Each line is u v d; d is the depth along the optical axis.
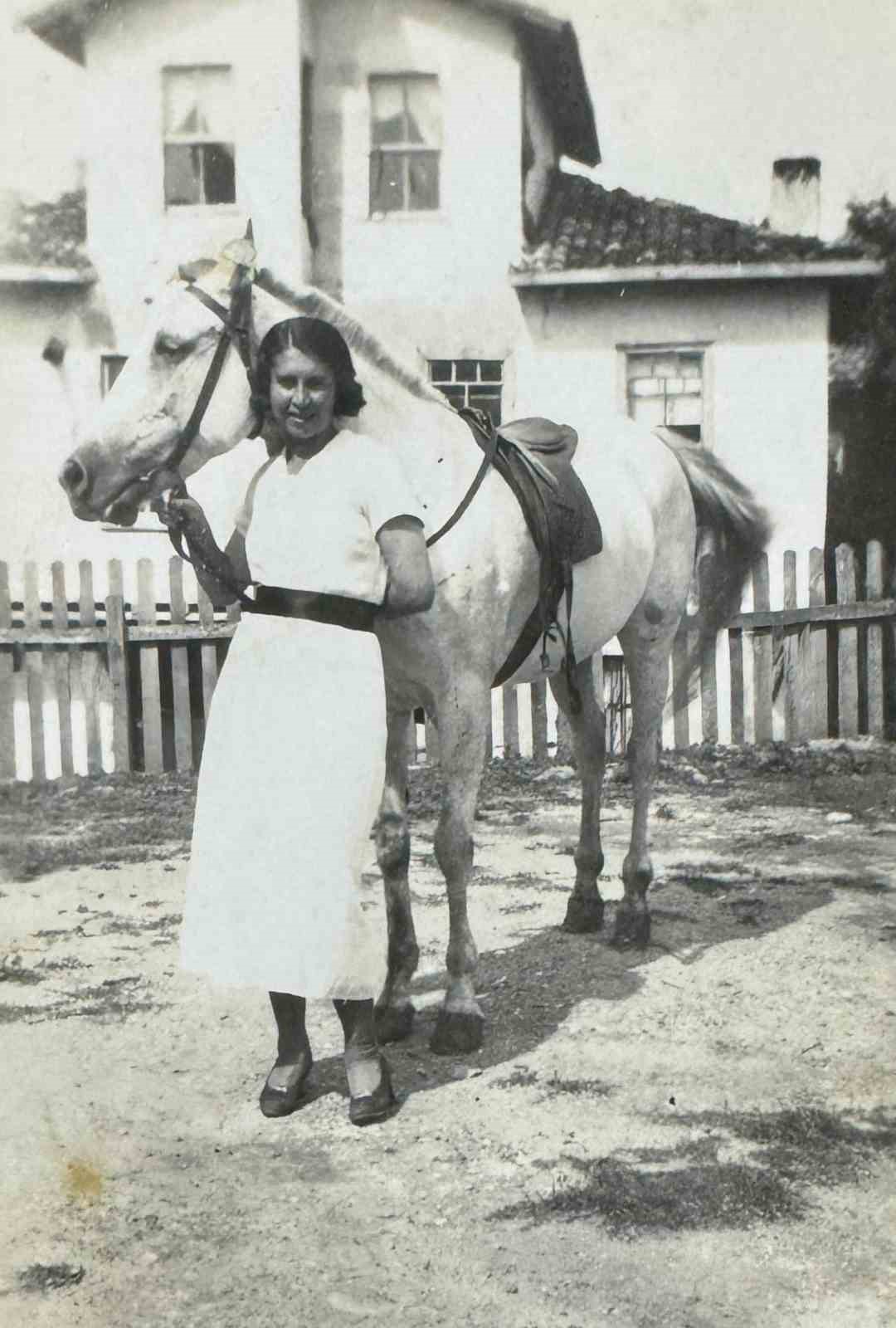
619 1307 2.15
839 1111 2.87
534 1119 2.85
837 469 7.29
